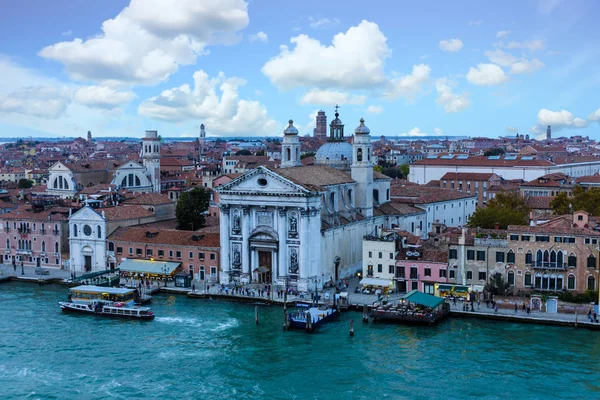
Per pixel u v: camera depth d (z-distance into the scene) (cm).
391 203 15275
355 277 13225
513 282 10762
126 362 8675
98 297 11319
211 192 18350
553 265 10462
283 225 11944
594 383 7800
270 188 12006
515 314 10181
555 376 8006
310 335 9656
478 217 13512
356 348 9075
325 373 8231
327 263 12494
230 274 12538
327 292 11612
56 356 8919
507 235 10738
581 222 10688
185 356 8875
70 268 14062
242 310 11012
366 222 13888
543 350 8838
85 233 13900
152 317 10550
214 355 8888
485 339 9306
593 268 10250
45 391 7788
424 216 15600
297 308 11031
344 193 13600
